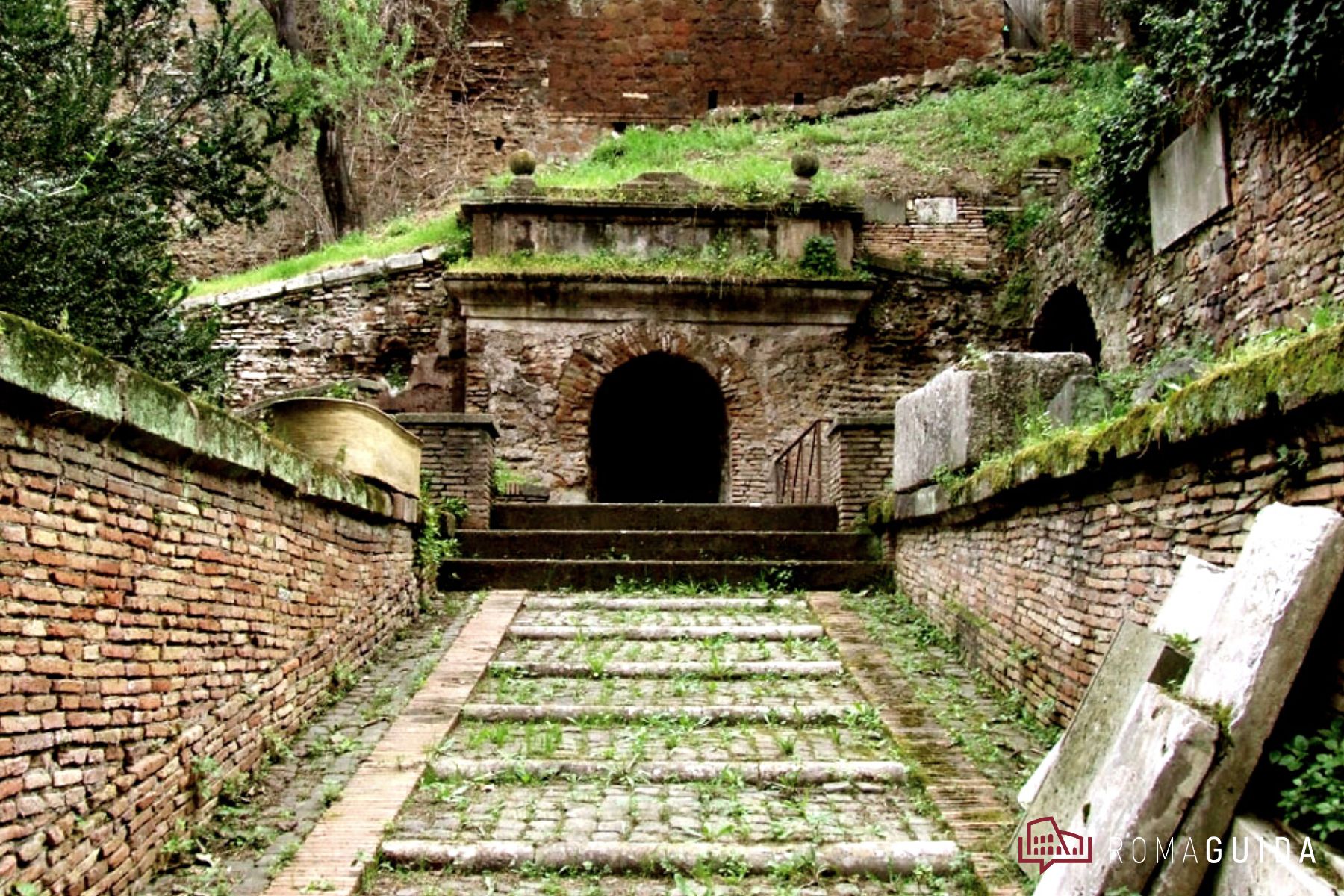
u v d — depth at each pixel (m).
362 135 20.91
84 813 3.76
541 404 14.62
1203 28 9.54
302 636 6.19
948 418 7.83
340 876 4.38
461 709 6.51
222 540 5.06
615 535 10.16
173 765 4.49
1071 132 16.91
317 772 5.52
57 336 3.54
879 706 6.55
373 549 7.66
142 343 6.90
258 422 7.61
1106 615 5.29
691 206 15.11
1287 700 3.43
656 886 4.52
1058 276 14.12
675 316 14.86
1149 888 3.37
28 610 3.47
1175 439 4.36
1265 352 3.89
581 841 4.76
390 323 15.02
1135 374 9.41
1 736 3.30
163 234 7.40
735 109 20.84
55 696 3.60
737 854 4.64
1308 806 3.19
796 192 15.38
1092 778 4.09
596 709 6.50
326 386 13.35
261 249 20.55
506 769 5.59
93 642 3.87
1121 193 11.83
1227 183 9.76
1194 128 10.30
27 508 3.48
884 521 9.65
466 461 10.49
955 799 5.15
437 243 15.69
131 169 6.96
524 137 21.73
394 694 6.82
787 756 5.81
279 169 20.66
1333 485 3.56
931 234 16.19
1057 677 5.90
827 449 11.98
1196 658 3.77
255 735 5.43
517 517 10.90
